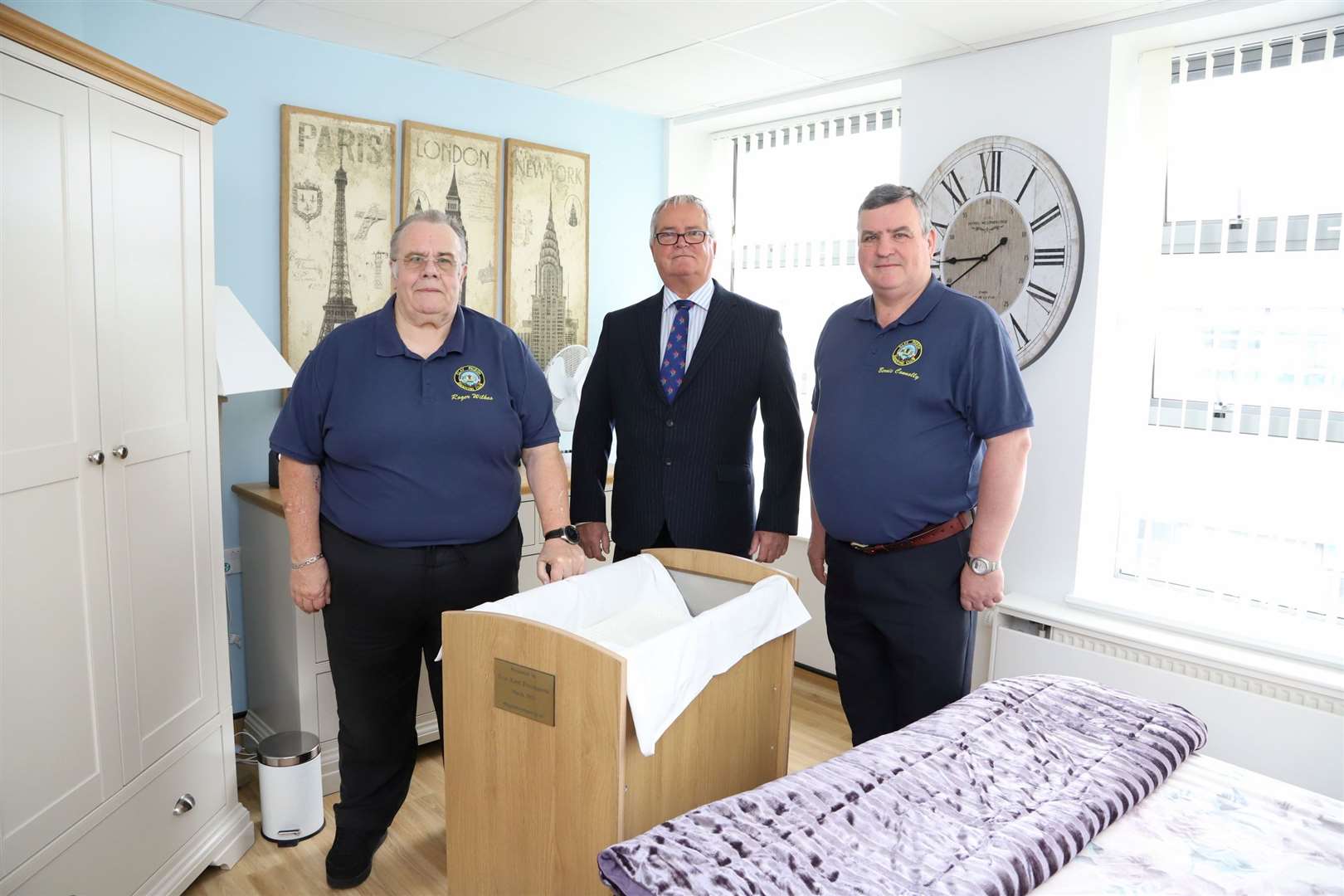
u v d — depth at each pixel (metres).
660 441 2.28
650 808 1.53
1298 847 1.35
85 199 1.64
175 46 2.60
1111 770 1.49
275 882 2.10
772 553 2.34
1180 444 2.68
